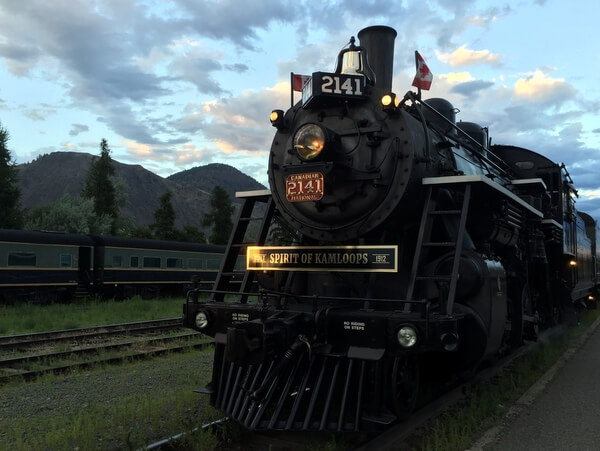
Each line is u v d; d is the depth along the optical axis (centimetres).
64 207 4041
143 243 2378
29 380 714
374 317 426
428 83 750
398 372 458
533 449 428
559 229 1003
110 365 802
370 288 499
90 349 910
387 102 506
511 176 997
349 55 600
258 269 552
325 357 450
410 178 500
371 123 527
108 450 423
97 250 2222
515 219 692
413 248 546
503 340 650
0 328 1234
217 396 495
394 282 523
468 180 492
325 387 457
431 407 530
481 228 596
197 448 415
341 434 454
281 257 536
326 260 504
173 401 554
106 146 5222
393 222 516
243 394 468
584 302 1647
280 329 432
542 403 561
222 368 497
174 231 4794
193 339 1073
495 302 506
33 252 1972
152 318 1508
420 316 412
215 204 5228
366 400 435
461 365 491
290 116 595
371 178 506
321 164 511
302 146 512
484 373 693
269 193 615
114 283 2234
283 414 456
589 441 446
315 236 544
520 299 703
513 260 707
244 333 434
